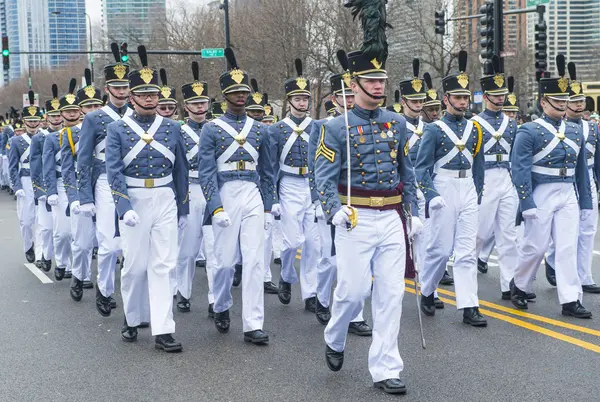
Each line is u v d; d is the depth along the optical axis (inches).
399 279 235.1
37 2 4751.5
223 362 267.1
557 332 296.4
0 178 1145.4
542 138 319.3
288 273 358.0
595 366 254.8
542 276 404.8
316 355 273.6
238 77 292.5
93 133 315.3
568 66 362.3
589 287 366.3
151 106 283.4
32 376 255.9
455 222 313.6
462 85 311.1
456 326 307.6
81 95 381.1
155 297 281.1
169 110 396.2
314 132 295.6
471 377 245.9
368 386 240.4
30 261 488.4
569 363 258.2
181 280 344.5
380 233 234.2
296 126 357.1
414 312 332.2
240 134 290.5
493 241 412.2
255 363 265.6
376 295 237.3
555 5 2209.6
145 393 238.2
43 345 291.7
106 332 308.7
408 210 241.0
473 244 311.4
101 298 333.1
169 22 1637.6
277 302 362.6
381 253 236.5
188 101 368.5
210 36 1498.5
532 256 327.0
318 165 236.7
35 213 487.2
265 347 284.7
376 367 236.1
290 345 286.8
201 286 399.2
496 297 360.2
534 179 323.0
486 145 353.7
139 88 279.6
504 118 359.3
